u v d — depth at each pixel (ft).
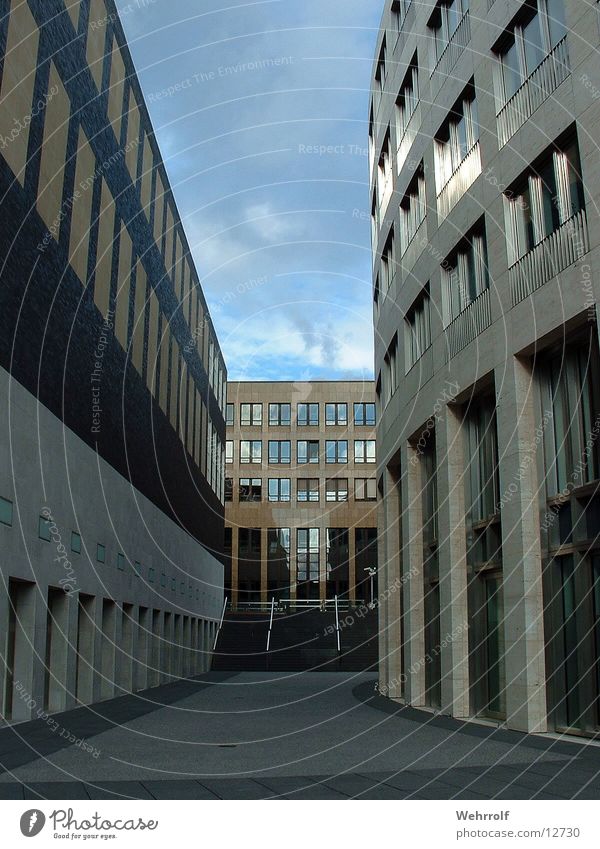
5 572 47.32
